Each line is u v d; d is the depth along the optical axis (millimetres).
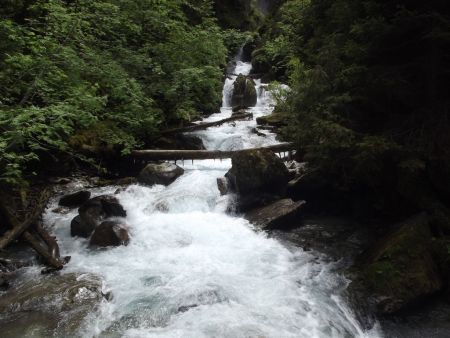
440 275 5656
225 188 8586
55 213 7934
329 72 6781
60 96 8148
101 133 9711
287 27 17812
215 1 24016
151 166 9383
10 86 7527
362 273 5664
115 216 7555
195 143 11367
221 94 16344
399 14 5832
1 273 5668
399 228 6230
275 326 4656
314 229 7645
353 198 8406
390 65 6438
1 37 7578
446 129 5992
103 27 10984
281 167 8414
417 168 5867
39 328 4527
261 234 7207
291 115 8328
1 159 6426
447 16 5559
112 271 5871
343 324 4887
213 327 4551
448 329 4953
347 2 6578
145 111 10695
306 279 5824
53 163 9391
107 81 10102
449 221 6199
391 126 6559
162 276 5734
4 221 6797
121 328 4574
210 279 5656
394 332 4938
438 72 6188
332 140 6000
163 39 13570
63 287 5285
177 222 7484
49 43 8047
